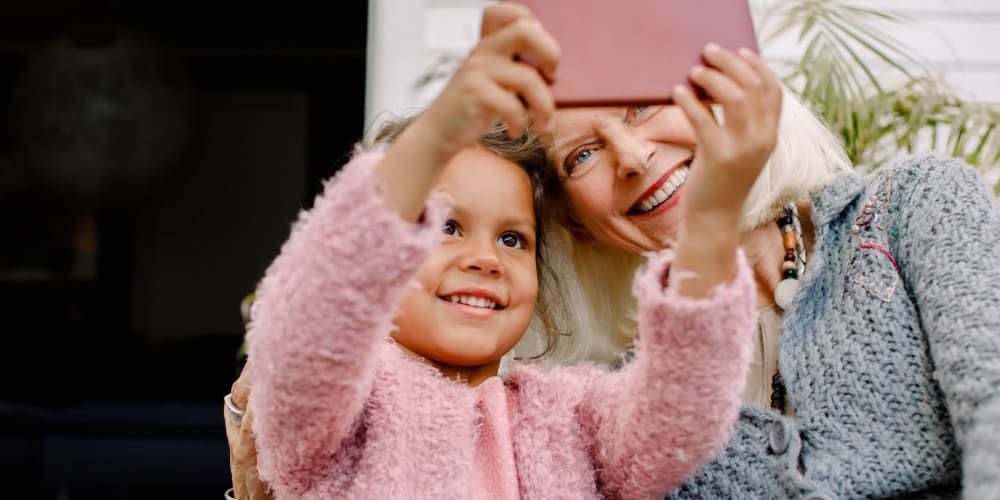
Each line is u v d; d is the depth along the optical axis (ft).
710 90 2.39
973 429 2.65
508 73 2.29
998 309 2.85
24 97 22.11
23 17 21.11
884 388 3.16
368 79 8.11
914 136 6.47
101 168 22.77
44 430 10.05
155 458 9.98
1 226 22.75
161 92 21.88
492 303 3.24
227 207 23.62
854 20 7.00
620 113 3.74
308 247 2.40
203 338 21.39
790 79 6.54
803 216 3.86
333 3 16.92
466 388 3.13
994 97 7.97
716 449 2.93
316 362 2.43
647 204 3.79
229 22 19.40
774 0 7.63
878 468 3.07
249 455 3.10
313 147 17.25
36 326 21.48
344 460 2.87
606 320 4.33
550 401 3.20
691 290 2.55
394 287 2.38
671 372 2.65
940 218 3.20
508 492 3.00
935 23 7.98
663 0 2.55
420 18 8.06
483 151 3.42
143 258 23.49
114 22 21.07
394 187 2.35
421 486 2.87
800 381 3.33
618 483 3.06
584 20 2.54
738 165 2.39
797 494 3.09
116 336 22.35
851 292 3.34
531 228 3.39
